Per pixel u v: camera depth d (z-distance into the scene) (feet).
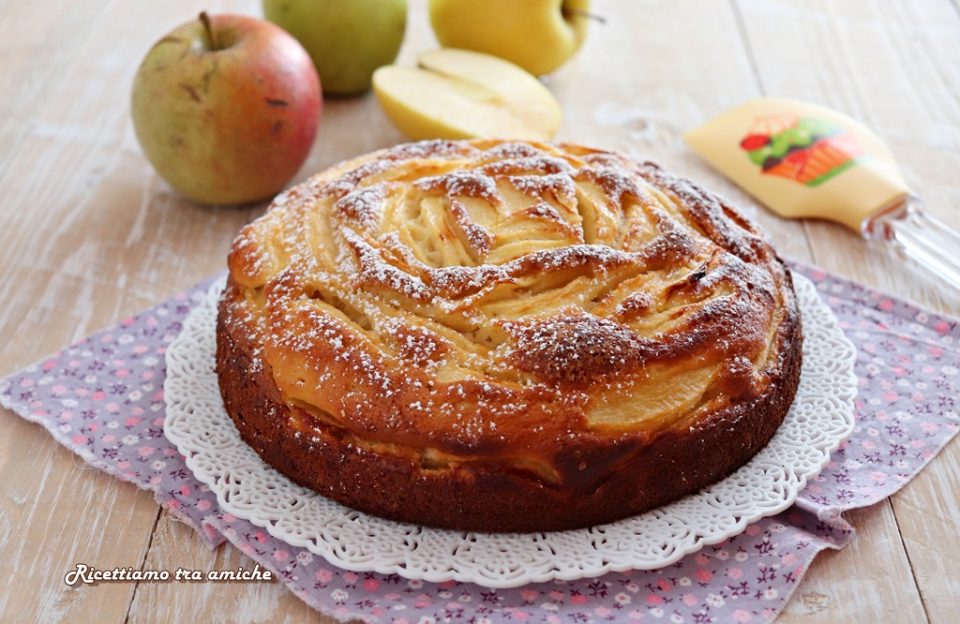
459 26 2.82
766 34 3.06
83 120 2.77
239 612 1.87
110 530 1.96
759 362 1.98
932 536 1.95
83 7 3.14
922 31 3.07
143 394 2.14
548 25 2.79
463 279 1.96
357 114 2.82
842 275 2.37
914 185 2.60
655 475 1.91
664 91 2.87
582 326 1.91
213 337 2.18
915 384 2.15
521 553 1.88
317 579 1.89
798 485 1.94
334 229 2.06
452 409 1.88
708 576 1.89
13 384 2.15
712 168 2.64
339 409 1.91
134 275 2.39
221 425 2.04
